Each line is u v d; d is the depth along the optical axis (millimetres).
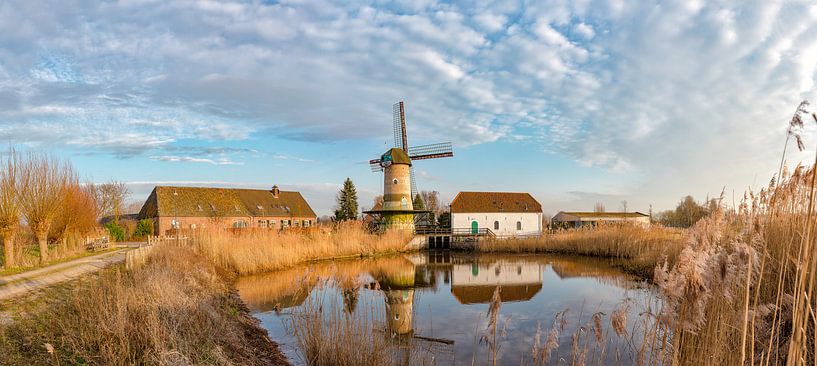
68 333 8156
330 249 34781
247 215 56031
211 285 17312
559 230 46031
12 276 15539
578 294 19172
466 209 55594
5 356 7090
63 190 22016
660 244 26094
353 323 10805
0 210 17781
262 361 10273
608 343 10430
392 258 37094
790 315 4832
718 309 4992
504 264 32625
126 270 16188
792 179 5211
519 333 12914
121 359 7488
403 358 10172
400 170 46844
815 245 3227
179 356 8070
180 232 30422
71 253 24375
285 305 16328
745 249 4094
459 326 13992
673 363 4133
